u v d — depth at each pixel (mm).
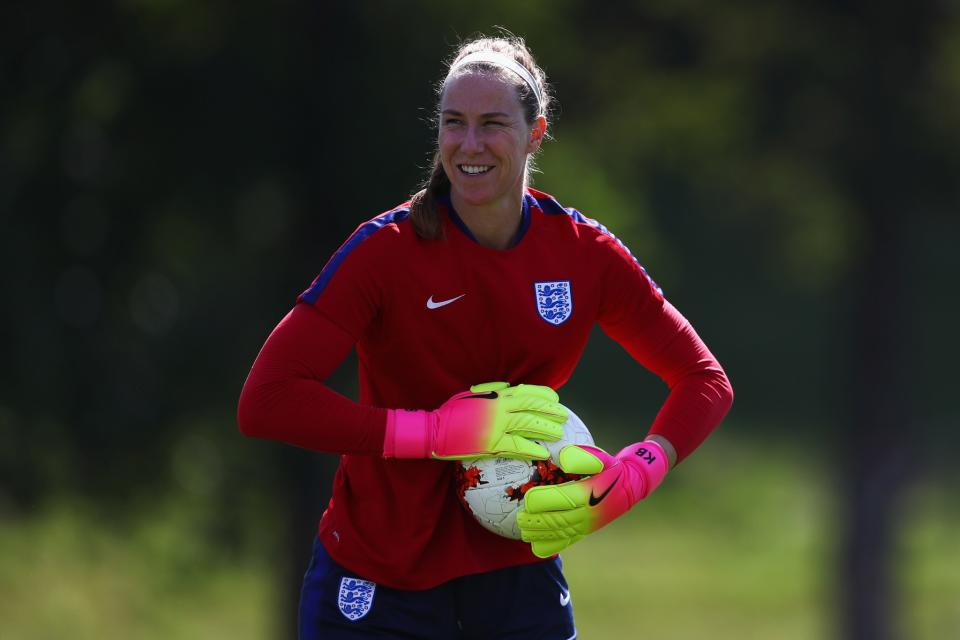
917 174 51500
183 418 40125
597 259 11867
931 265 121688
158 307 40312
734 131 53000
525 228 11672
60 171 37781
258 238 41094
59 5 36844
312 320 11180
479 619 12086
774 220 64188
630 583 78000
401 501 11695
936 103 50625
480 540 11938
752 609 73375
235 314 40750
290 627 42406
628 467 11703
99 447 38969
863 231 54906
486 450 11227
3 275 38062
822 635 68062
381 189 38281
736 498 97250
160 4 37406
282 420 11055
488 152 11148
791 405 118375
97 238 38656
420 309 11352
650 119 49719
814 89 51781
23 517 40906
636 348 12492
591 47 45875
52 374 38719
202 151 38531
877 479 58031
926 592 72000
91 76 37562
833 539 70750
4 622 53719
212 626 56375
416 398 11844
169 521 42000
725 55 52094
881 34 50125
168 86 37656
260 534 42094
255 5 37344
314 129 38000
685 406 12273
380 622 11773
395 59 37438
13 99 37125
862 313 56750
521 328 11547
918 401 112250
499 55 11398
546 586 12266
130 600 56656
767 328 128375
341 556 11906
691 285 122750
